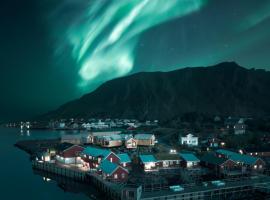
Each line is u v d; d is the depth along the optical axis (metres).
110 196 72.81
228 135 141.88
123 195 64.62
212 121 192.88
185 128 176.00
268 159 103.31
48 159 116.31
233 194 71.19
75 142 156.50
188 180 79.75
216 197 69.38
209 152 109.81
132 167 95.50
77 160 111.25
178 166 94.69
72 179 95.31
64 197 78.12
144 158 94.00
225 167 87.31
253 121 170.75
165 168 92.38
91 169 96.56
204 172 88.88
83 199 76.06
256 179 78.50
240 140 129.75
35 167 113.44
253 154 107.19
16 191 84.19
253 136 133.38
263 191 72.88
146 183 76.31
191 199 66.81
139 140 137.62
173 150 116.50
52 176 103.50
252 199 69.38
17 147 174.00
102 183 78.88
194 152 116.19
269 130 149.75
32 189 86.38
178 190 67.88
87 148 109.88
